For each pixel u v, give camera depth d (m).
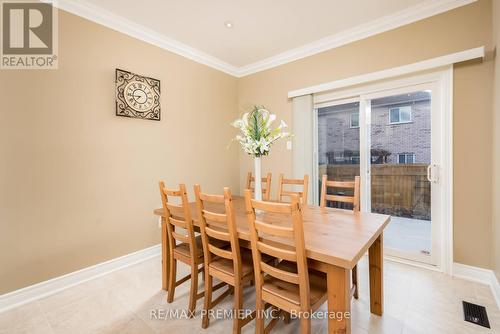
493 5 1.99
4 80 1.86
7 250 1.87
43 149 2.05
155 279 2.29
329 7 2.33
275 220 1.69
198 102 3.37
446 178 2.28
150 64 2.80
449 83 2.23
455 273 2.24
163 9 2.36
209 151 3.54
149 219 2.82
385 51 2.56
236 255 1.42
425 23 2.33
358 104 2.93
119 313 1.78
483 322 1.62
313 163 3.15
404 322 1.64
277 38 2.93
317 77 3.09
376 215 1.82
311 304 1.21
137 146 2.70
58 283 2.11
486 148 2.07
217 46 3.14
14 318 1.73
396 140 2.66
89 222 2.33
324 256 1.08
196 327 1.62
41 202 2.04
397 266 2.47
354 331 1.55
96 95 2.36
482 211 2.10
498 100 1.88
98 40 2.37
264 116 1.86
